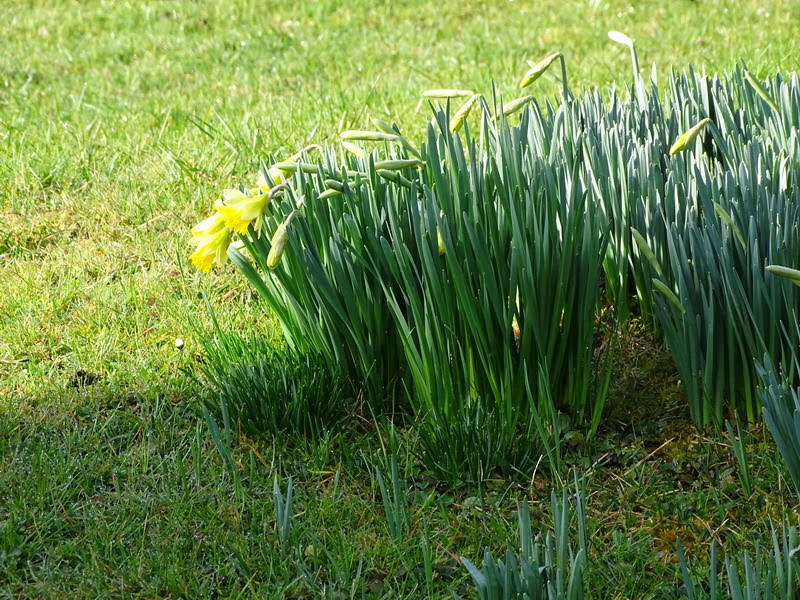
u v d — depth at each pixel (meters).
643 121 2.95
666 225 2.29
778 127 2.76
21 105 5.63
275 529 2.20
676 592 1.98
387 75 6.02
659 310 2.38
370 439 2.53
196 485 2.37
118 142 4.77
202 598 2.02
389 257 2.32
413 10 7.58
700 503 2.21
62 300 3.31
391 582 2.07
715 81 3.10
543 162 2.46
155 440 2.56
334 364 2.66
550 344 2.38
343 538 2.12
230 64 6.56
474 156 2.33
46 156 4.55
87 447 2.54
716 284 2.27
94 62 6.83
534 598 1.67
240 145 4.57
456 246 2.32
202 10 7.93
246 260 2.59
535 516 2.23
